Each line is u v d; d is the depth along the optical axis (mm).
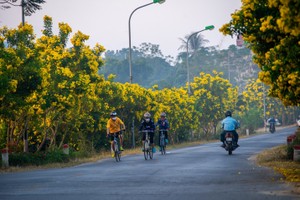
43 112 29344
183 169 17703
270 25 12516
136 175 16000
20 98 24500
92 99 34625
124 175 16109
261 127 99625
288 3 9781
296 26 9898
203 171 16844
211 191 11789
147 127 24844
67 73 29641
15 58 24516
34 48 26797
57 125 31234
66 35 33938
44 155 25219
